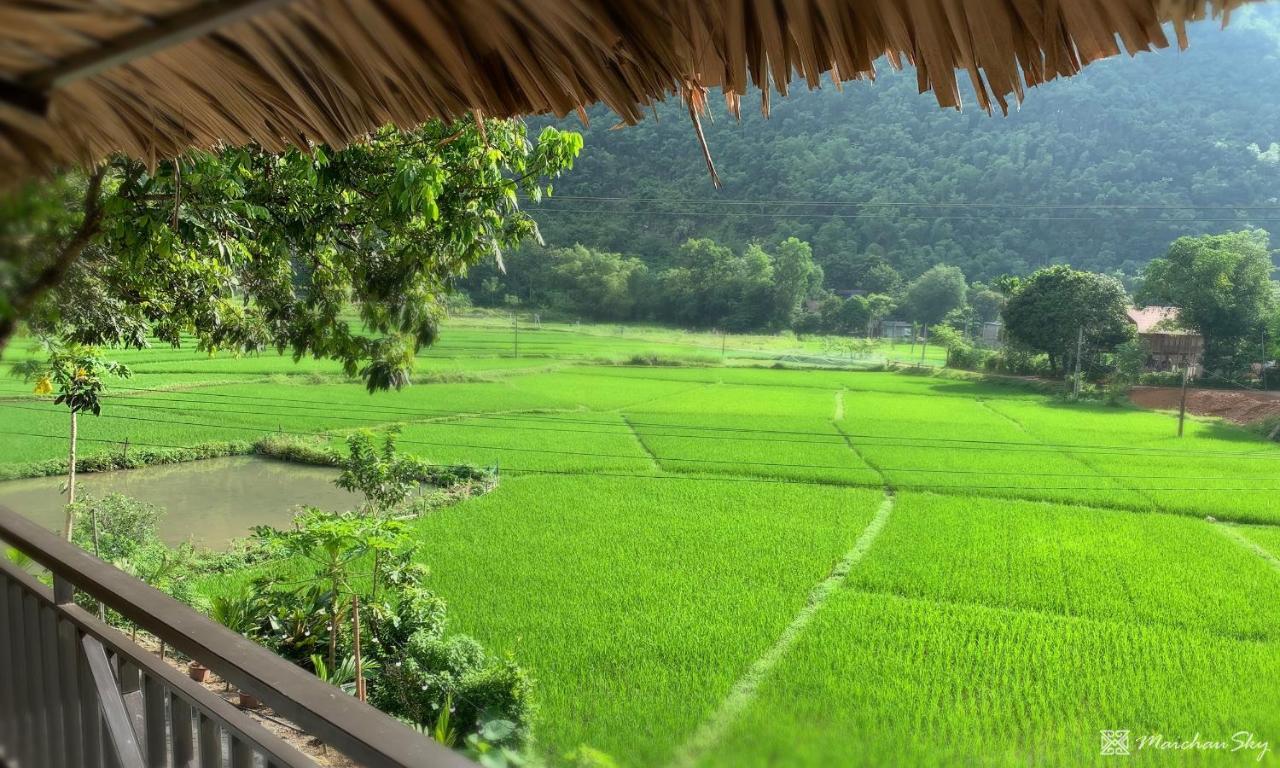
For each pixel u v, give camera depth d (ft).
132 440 76.38
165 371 110.42
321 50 3.16
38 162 2.52
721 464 72.84
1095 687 17.34
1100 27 2.52
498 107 3.53
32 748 6.04
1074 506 47.96
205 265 18.03
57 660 5.67
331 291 20.83
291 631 22.81
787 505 57.88
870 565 39.42
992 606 30.42
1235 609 25.98
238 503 59.00
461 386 109.40
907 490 60.03
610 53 3.13
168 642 4.52
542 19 3.04
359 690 18.65
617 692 15.25
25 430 75.97
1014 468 54.34
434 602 22.26
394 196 14.32
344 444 77.77
